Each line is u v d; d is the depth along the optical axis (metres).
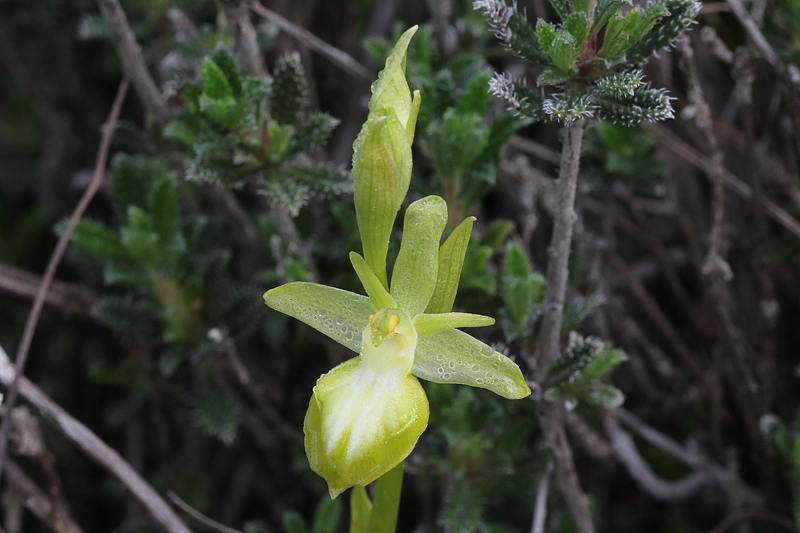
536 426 0.24
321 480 0.24
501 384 0.17
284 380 0.24
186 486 0.27
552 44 0.17
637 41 0.18
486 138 0.20
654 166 0.23
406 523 0.26
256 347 0.25
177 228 0.23
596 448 0.23
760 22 0.23
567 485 0.20
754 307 0.25
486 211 0.28
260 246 0.25
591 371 0.20
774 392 0.25
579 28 0.17
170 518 0.21
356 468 0.17
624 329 0.24
